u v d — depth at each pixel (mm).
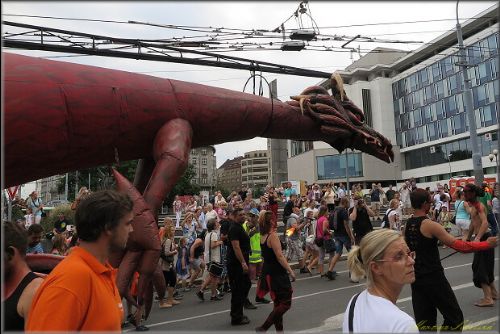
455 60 39469
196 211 11836
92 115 4129
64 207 14062
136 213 4199
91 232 1769
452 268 8867
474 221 5652
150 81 4723
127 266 4168
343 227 8656
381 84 47719
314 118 6113
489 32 33906
